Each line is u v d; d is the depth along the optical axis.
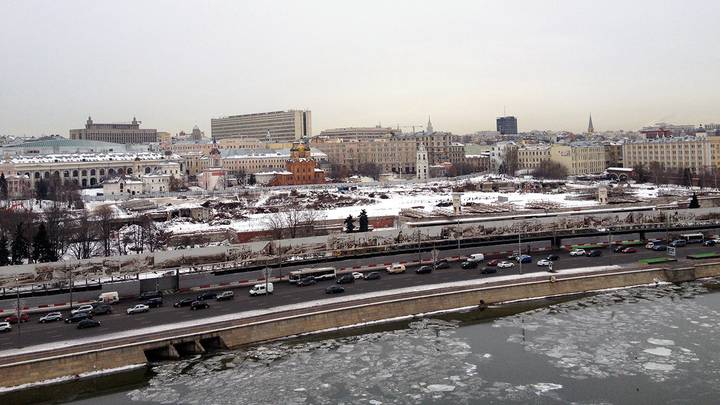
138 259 185.38
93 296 179.38
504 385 128.25
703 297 183.38
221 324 153.75
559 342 150.25
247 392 127.38
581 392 124.50
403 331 160.62
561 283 189.50
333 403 122.12
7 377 130.00
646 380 129.00
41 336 148.38
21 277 173.00
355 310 165.50
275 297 178.00
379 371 136.38
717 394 122.25
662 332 154.88
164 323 156.00
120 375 136.62
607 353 143.00
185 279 190.00
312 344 152.50
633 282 197.38
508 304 180.88
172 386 130.50
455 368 137.00
